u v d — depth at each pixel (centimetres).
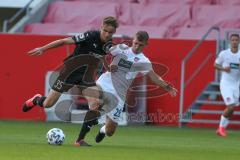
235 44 4334
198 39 5453
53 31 6084
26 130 4350
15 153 2633
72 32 6053
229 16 5994
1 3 6519
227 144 3606
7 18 6750
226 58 4347
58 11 6309
